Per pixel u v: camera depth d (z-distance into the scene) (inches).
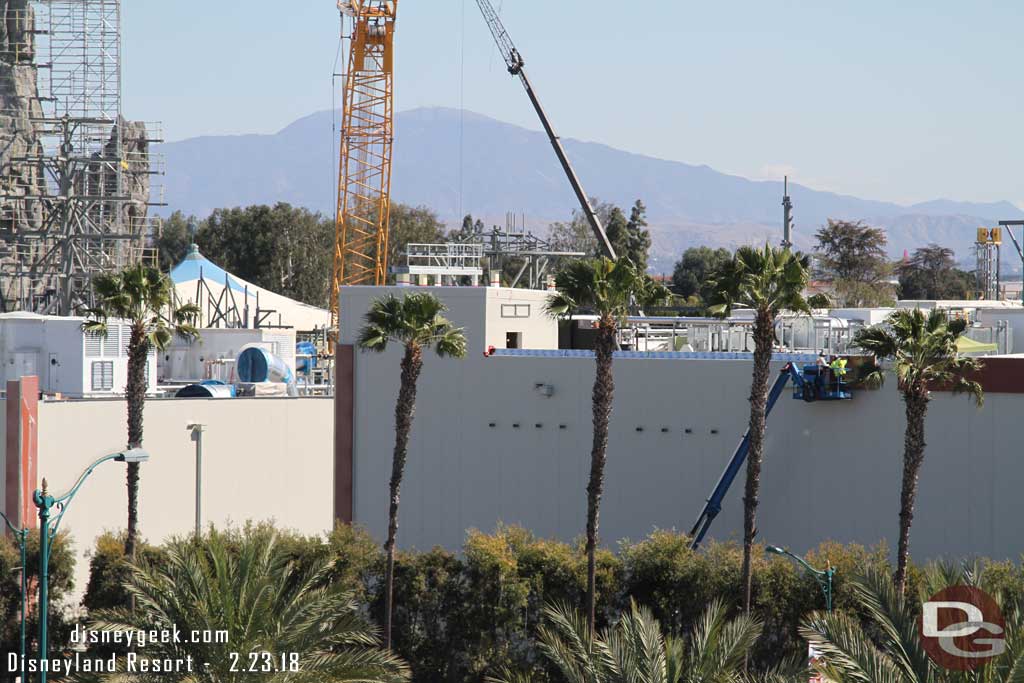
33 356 6840.6
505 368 4913.9
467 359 4977.9
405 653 4180.6
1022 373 4121.6
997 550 4163.4
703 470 4581.7
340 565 4259.4
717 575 3917.3
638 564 4037.9
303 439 6594.5
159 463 6003.9
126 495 5925.2
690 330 5403.5
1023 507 4128.9
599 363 3919.8
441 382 5022.1
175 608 3166.8
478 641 4097.0
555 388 4830.2
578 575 4055.1
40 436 5580.7
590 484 3907.5
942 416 4247.0
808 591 3786.9
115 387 6963.6
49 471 5615.2
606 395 3907.5
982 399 3878.0
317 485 6678.2
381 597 4229.8
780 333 5182.1
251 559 3363.7
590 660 2721.5
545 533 4842.5
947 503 4237.2
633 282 3900.1
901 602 2498.8
